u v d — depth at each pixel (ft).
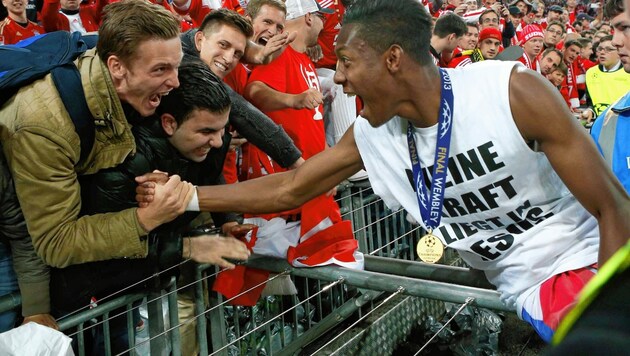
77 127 4.88
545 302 4.55
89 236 5.07
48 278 5.35
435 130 4.31
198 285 6.50
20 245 5.20
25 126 4.79
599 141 5.90
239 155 8.77
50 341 4.73
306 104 7.34
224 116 5.54
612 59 15.33
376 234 10.31
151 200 5.17
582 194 4.00
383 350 8.51
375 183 4.99
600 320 1.33
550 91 4.02
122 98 5.16
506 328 9.30
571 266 4.48
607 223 4.00
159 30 4.89
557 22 24.02
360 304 8.03
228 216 6.83
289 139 6.73
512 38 24.44
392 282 5.95
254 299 7.09
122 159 5.16
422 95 4.19
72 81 4.88
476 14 19.30
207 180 6.30
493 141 4.16
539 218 4.55
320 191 5.37
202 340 6.60
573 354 1.30
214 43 7.00
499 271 4.94
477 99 4.13
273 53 7.49
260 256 7.02
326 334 8.78
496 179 4.31
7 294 5.31
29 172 4.85
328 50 13.04
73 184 5.06
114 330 6.54
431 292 5.64
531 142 4.17
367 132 4.84
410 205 4.88
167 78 5.07
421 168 4.56
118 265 5.54
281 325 7.68
